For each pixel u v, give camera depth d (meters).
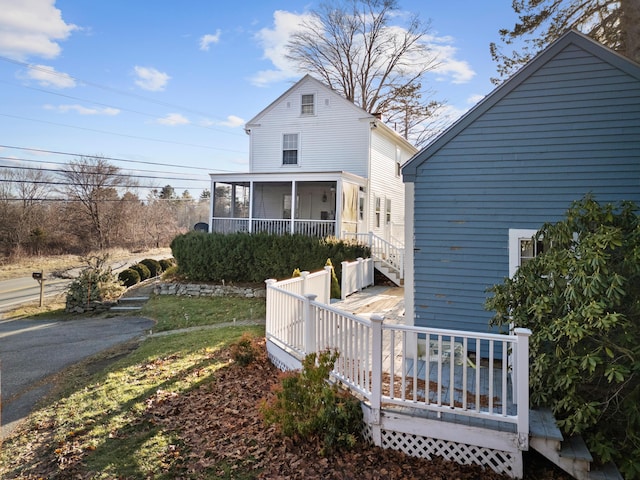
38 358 7.98
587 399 3.70
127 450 4.14
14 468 3.94
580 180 5.14
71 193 33.06
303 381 4.22
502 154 5.48
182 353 7.39
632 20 6.97
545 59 5.24
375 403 3.95
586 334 3.40
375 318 3.88
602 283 3.40
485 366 5.37
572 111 5.16
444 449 3.74
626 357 3.44
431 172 5.84
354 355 4.37
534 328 4.03
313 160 17.16
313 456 3.85
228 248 13.48
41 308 13.65
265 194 17.88
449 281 5.76
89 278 13.15
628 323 3.32
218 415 4.83
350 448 3.92
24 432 4.75
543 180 5.30
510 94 5.43
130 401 5.35
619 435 3.62
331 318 4.70
